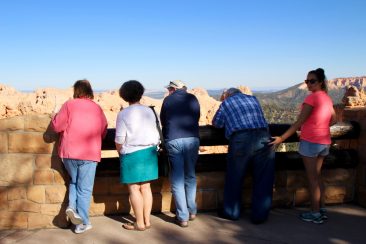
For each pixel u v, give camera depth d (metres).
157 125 4.31
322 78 4.46
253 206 4.56
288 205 5.19
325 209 4.82
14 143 4.34
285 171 5.17
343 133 5.21
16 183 4.36
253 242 3.98
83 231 4.22
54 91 47.34
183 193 4.40
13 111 43.75
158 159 4.82
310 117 4.46
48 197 4.37
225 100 4.70
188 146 4.36
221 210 4.93
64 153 4.06
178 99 4.39
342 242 3.99
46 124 4.33
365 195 5.14
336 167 5.32
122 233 4.22
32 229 4.36
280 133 5.07
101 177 4.81
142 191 4.31
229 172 4.63
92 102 4.23
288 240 4.04
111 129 4.79
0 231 4.29
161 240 4.03
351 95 33.38
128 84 4.21
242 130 4.46
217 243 3.95
